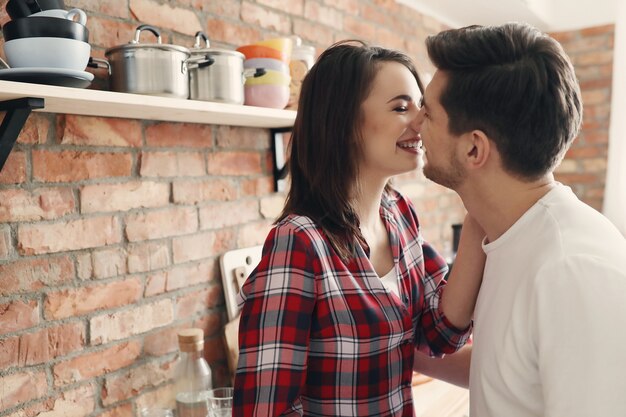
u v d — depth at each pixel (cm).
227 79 125
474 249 103
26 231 112
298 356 87
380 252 106
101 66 114
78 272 122
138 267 134
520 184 83
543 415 77
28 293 113
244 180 161
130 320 132
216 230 153
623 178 279
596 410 65
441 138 86
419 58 246
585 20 296
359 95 96
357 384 92
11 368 111
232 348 150
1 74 91
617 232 77
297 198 103
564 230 76
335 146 97
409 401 101
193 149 146
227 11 152
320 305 90
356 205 101
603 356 66
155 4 134
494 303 83
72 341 121
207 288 151
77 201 121
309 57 157
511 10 265
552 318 70
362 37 208
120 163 129
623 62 276
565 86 80
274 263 90
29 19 92
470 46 82
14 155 110
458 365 114
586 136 301
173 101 112
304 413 94
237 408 88
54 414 118
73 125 120
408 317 99
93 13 121
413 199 247
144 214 135
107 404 128
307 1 180
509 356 78
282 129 166
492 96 79
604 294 67
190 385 135
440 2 246
